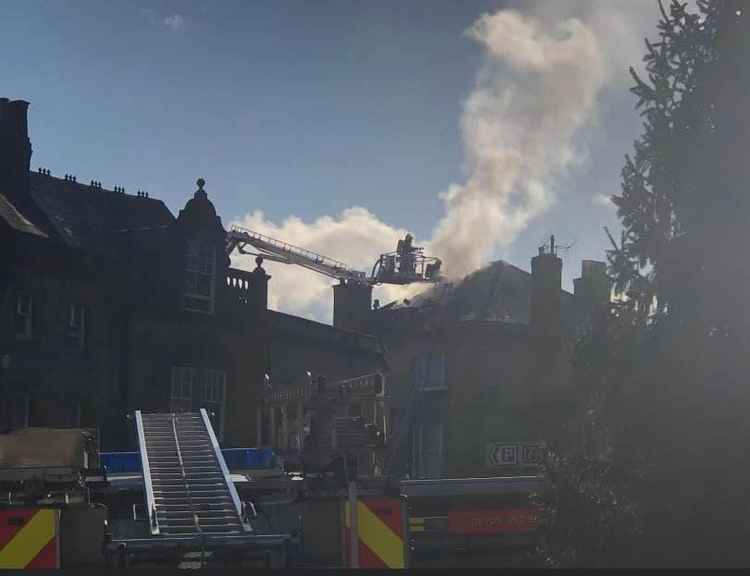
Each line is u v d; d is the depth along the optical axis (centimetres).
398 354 4556
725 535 1183
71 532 1206
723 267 1276
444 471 4175
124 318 3228
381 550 1302
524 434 4128
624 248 1374
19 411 2855
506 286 4594
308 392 1766
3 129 3170
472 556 1500
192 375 3384
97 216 3497
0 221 2862
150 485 1454
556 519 1313
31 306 2925
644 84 1384
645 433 1262
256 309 3616
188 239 3425
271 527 1426
